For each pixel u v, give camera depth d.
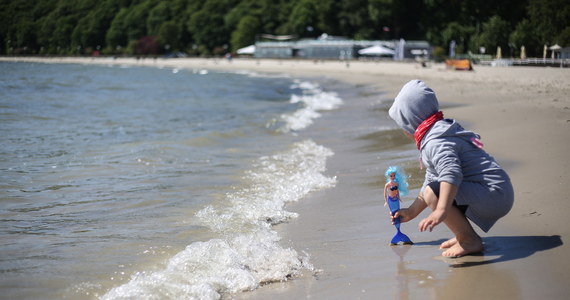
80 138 11.55
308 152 9.74
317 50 101.25
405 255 4.32
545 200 5.21
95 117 15.85
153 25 141.62
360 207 5.98
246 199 6.39
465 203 4.12
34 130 12.71
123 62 124.06
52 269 4.24
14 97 22.36
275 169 8.18
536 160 7.07
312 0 118.00
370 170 7.94
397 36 108.00
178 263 4.19
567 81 27.28
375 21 107.75
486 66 53.53
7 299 3.70
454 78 37.56
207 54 125.50
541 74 34.56
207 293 3.65
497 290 3.47
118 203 6.32
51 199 6.57
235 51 120.94
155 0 147.25
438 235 4.80
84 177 7.78
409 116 4.29
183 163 8.74
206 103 21.91
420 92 4.26
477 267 3.89
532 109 13.52
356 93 28.27
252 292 3.75
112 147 10.33
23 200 6.52
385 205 5.98
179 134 12.14
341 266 4.16
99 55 140.25
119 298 3.62
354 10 111.19
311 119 15.15
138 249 4.70
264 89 33.56
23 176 7.81
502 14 97.19
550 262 3.84
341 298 3.55
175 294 3.67
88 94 26.03
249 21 120.56
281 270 4.08
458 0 101.31
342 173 7.87
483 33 87.62
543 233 4.42
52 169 8.32
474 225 4.84
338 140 11.22
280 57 105.12
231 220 5.55
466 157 4.13
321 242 4.81
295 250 4.61
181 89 32.56
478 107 14.74
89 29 150.00
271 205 6.13
